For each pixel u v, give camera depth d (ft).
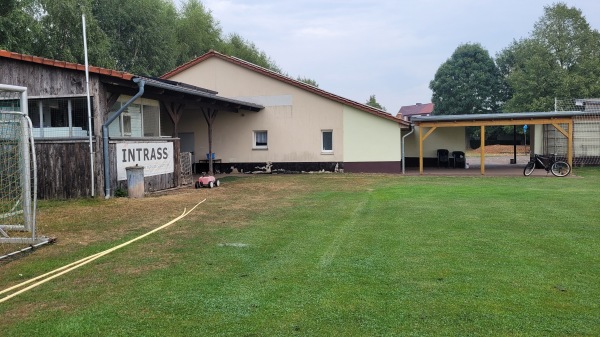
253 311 12.75
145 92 42.45
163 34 119.85
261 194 40.04
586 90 120.47
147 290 14.55
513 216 26.94
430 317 12.21
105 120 37.32
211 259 18.13
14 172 24.73
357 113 64.64
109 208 31.40
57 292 14.51
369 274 15.97
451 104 177.58
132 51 114.83
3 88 23.12
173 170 46.60
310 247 19.95
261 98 67.97
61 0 91.20
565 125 72.18
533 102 125.39
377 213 28.68
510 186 44.21
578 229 23.11
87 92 35.88
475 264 17.07
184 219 27.25
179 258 18.33
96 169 36.32
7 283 15.64
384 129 63.82
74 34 93.09
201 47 137.49
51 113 37.63
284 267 16.93
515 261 17.42
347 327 11.66
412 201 33.73
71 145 36.35
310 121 66.28
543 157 57.72
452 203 32.48
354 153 65.05
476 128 169.89
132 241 21.39
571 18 127.44
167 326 11.84
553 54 128.88
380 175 60.13
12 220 24.70
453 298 13.57
